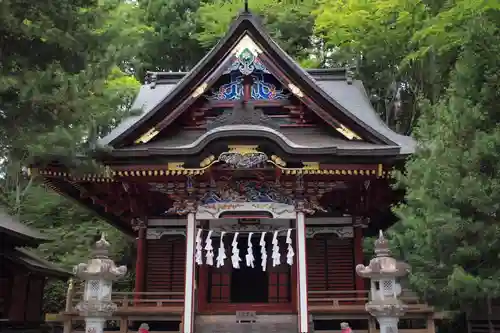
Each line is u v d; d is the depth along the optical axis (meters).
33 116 12.10
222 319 14.09
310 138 15.49
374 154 13.78
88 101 12.42
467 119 10.15
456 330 17.23
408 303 13.79
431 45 19.88
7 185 25.61
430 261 10.48
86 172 13.27
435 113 11.65
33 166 13.77
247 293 16.19
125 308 14.35
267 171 14.38
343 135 15.21
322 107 15.41
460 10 18.23
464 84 10.83
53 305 23.83
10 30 11.69
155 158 14.02
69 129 12.05
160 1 36.06
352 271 16.38
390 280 11.02
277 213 14.69
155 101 19.42
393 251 12.02
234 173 14.51
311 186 14.72
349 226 16.73
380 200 16.20
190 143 15.32
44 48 12.52
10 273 17.48
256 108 15.98
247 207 14.74
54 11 12.29
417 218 10.62
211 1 36.53
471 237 9.81
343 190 16.16
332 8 24.94
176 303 16.00
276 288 16.03
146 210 16.98
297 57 31.92
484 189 9.55
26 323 18.31
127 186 15.29
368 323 14.17
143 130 15.35
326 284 16.34
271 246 16.47
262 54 15.43
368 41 23.98
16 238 16.97
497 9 13.13
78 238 24.20
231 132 13.37
